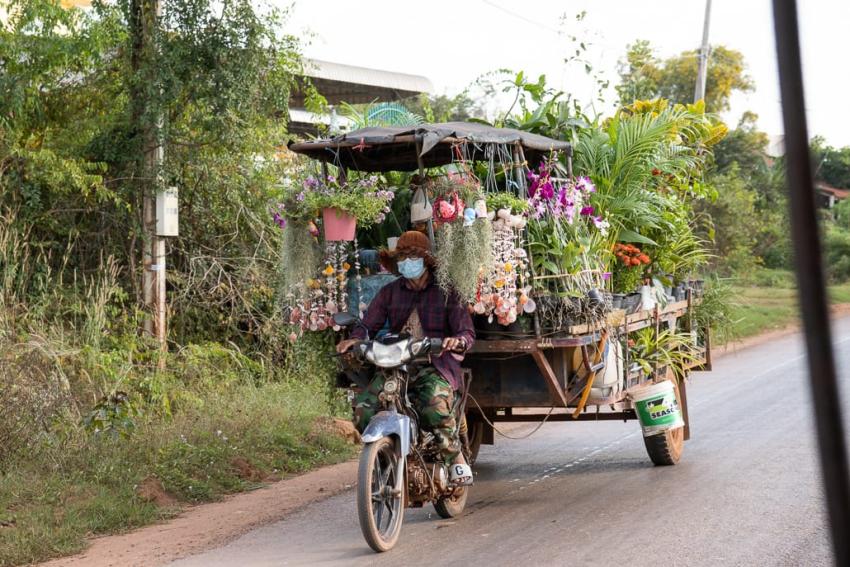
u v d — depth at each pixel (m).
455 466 7.45
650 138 9.90
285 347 14.38
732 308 11.95
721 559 6.26
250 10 12.58
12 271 11.43
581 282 8.07
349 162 8.93
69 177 12.14
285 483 9.82
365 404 7.27
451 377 7.38
